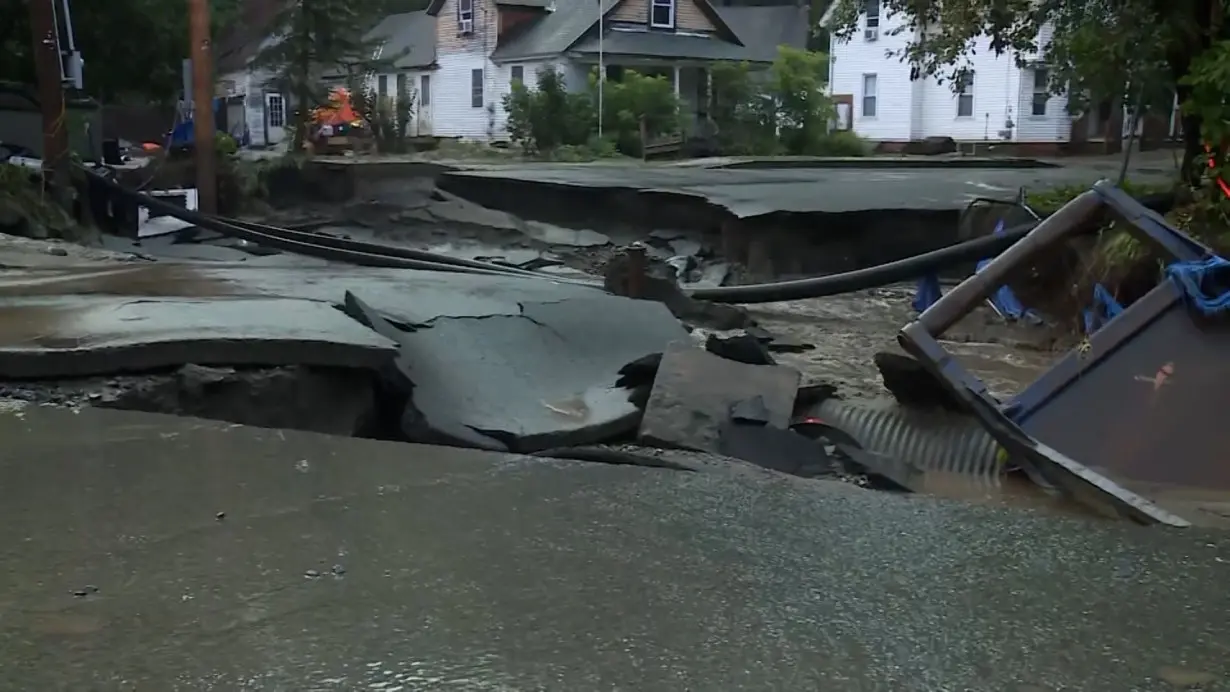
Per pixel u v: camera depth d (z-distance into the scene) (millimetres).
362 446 4109
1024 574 2828
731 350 7227
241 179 21203
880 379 8078
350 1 30406
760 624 2477
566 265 16859
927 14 13180
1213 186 8977
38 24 15336
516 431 5688
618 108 38250
